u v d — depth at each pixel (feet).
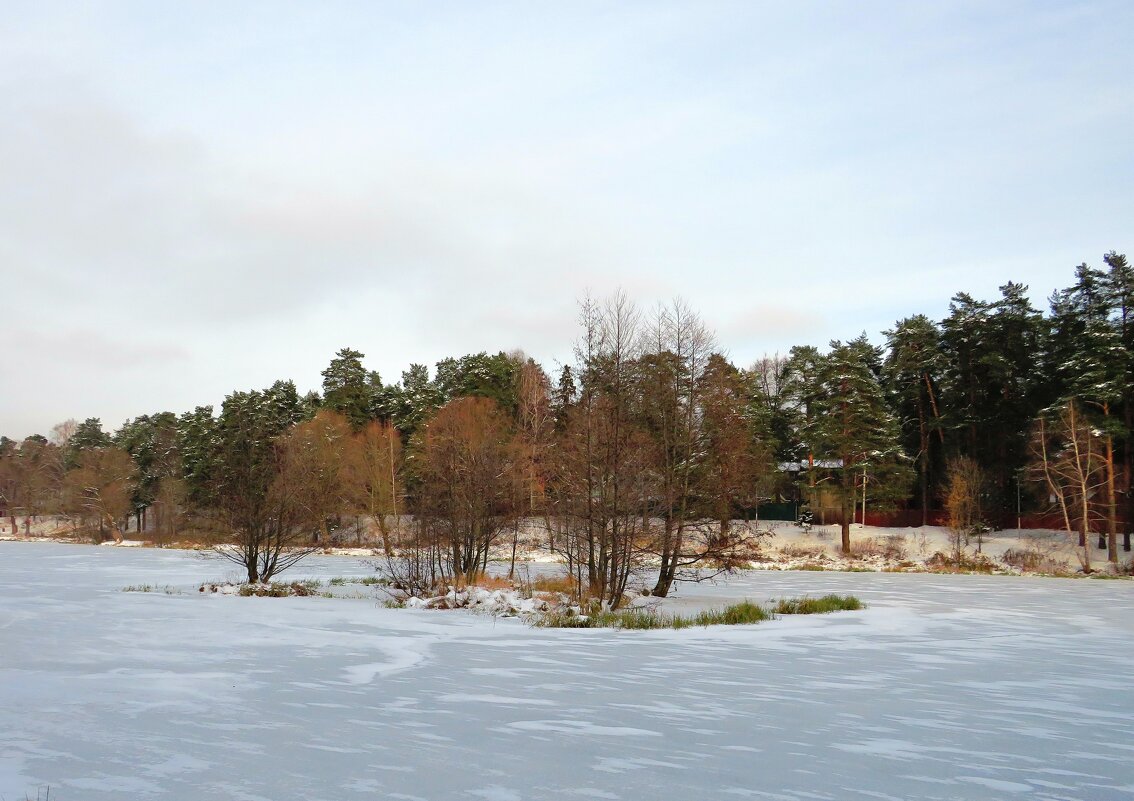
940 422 205.57
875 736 33.35
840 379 195.62
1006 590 118.73
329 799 24.70
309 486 120.78
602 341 90.53
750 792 25.82
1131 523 176.96
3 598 92.02
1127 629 73.31
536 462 135.03
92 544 282.36
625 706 38.52
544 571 130.31
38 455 385.50
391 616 75.77
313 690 41.70
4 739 31.63
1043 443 176.45
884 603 97.35
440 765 28.40
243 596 95.66
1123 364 171.53
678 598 100.58
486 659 52.06
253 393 265.34
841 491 195.21
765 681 45.62
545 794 25.39
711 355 101.35
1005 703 40.55
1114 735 33.91
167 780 26.48
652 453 92.17
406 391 282.56
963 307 207.10
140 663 49.73
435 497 100.42
